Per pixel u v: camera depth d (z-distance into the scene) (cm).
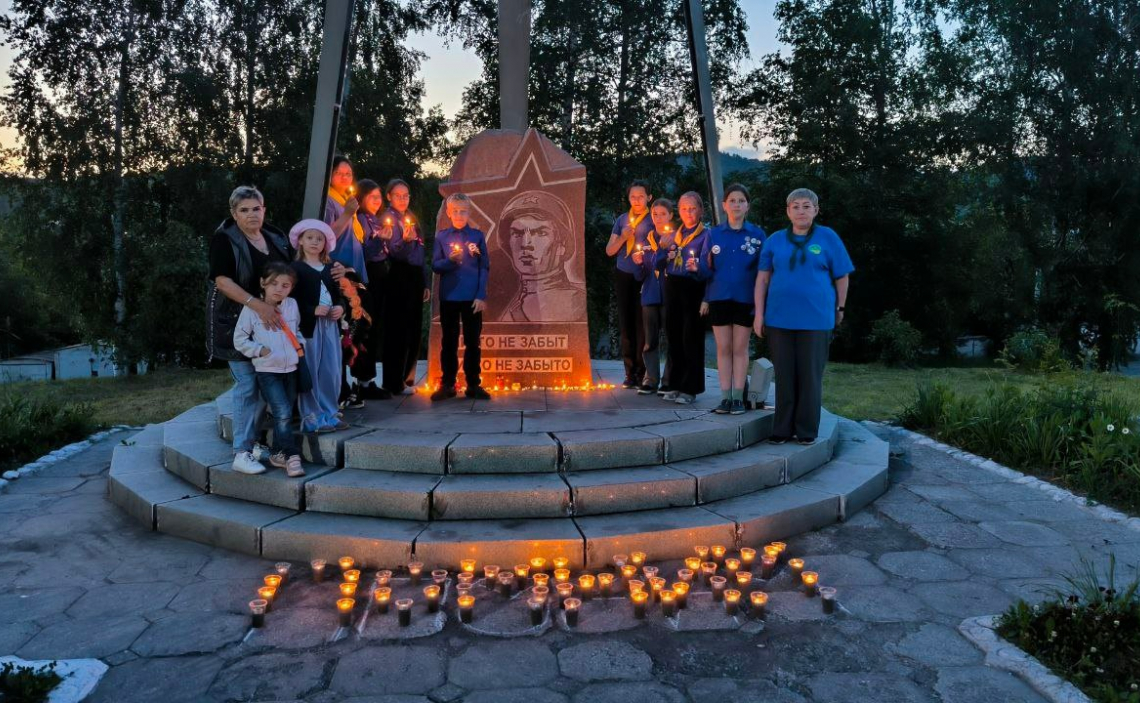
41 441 709
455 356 642
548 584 386
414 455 473
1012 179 2325
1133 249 2247
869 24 2270
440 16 2206
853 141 2333
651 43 2059
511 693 288
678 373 638
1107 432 606
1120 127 2153
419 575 388
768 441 564
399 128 2219
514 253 724
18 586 388
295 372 479
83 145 1783
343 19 589
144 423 850
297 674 302
